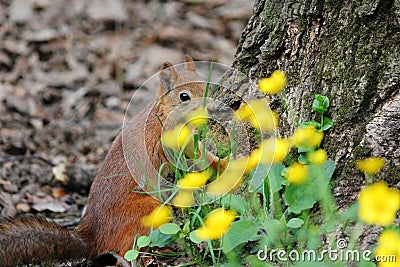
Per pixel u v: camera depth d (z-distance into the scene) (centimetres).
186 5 1683
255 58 761
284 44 726
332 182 654
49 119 1248
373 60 643
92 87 1348
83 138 1184
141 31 1542
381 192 527
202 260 661
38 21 1553
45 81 1363
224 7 1692
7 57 1428
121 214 755
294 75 714
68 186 1008
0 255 700
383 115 631
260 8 759
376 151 634
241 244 641
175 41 1516
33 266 724
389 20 636
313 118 679
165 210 689
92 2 1631
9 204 940
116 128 1215
